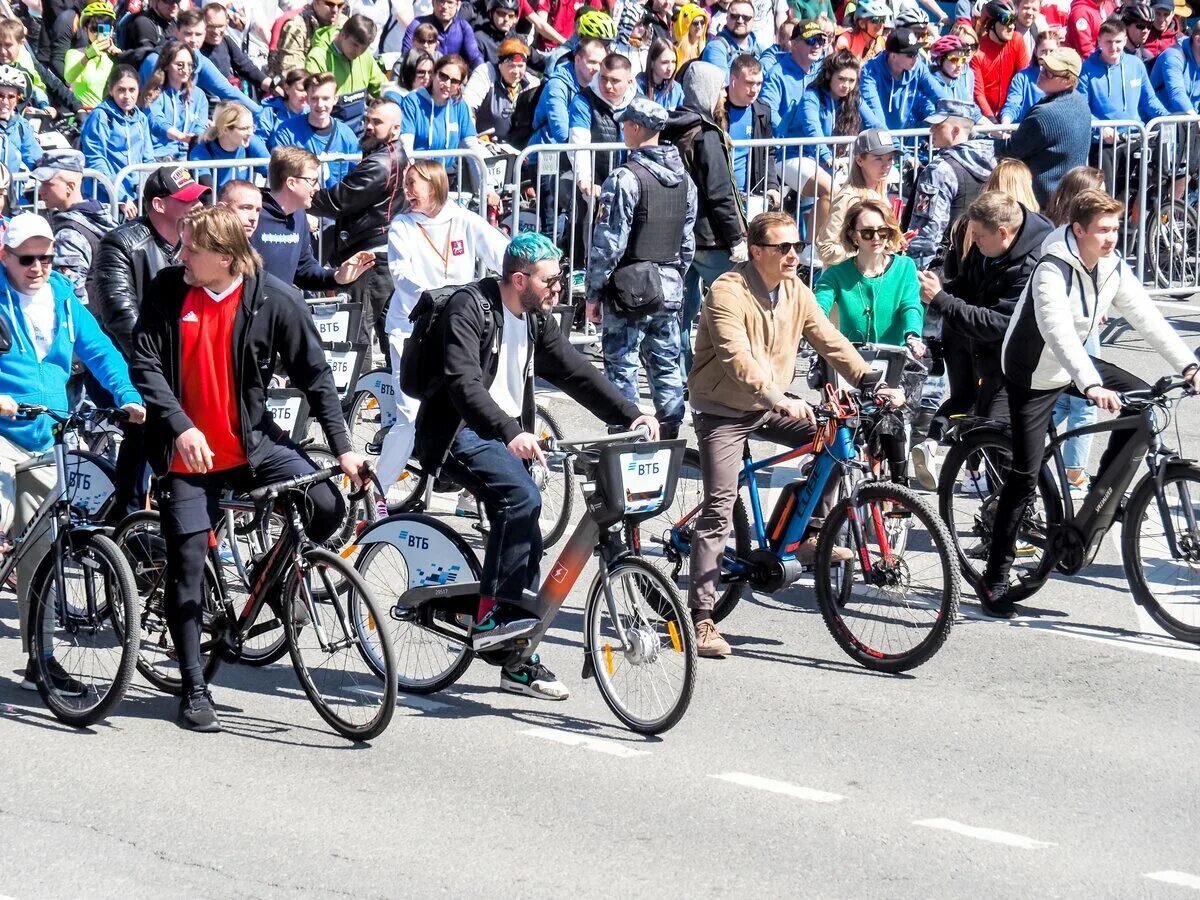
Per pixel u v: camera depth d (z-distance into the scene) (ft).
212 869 63.10
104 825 67.15
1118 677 88.12
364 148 134.00
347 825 67.46
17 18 176.76
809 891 61.93
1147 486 92.68
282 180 109.19
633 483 78.38
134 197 143.02
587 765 74.95
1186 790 73.00
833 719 81.30
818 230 153.99
